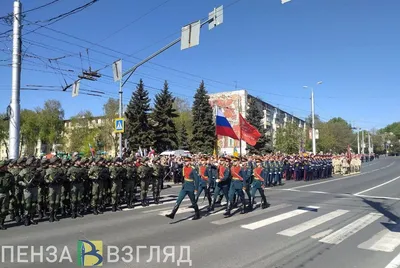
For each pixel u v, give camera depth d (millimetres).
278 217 10953
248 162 13266
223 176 11805
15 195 9867
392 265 6332
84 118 66938
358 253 7086
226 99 63812
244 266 6191
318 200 15008
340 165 35406
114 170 11875
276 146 54906
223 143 61438
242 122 21203
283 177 27797
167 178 23906
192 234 8586
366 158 80562
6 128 64250
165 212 11836
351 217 11016
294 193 17719
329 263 6430
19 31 15969
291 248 7391
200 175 12945
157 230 9031
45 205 10516
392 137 141500
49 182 10102
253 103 55156
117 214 11438
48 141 70750
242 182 11641
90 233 8633
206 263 6324
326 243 7848
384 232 8977
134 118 45750
